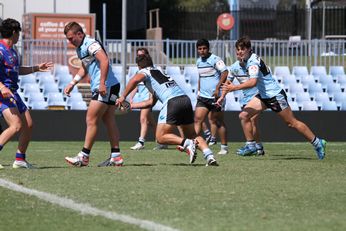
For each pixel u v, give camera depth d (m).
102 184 32.50
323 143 46.78
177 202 27.36
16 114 37.97
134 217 24.23
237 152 51.38
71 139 69.44
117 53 88.69
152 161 45.22
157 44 89.44
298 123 46.88
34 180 33.91
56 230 22.58
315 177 36.12
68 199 28.12
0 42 37.75
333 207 26.50
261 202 27.52
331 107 83.25
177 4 173.25
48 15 90.25
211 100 50.72
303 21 120.00
